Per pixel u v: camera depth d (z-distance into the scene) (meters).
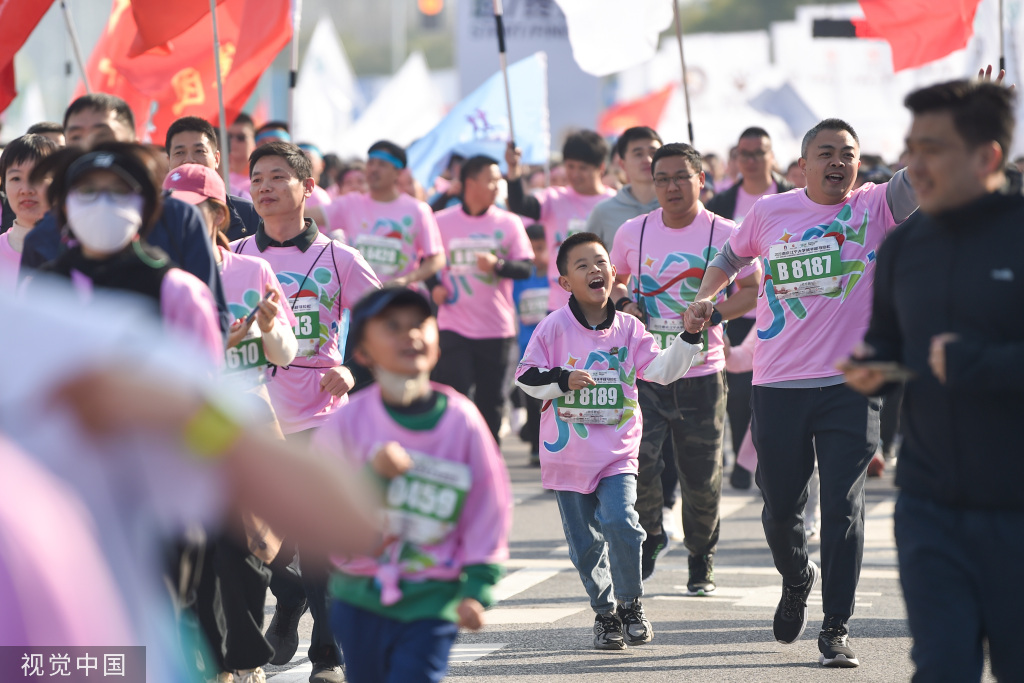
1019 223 11.63
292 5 33.47
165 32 27.53
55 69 59.50
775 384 19.09
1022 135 49.62
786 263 19.17
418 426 11.66
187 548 12.68
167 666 5.28
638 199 28.11
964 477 11.73
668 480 28.00
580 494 20.08
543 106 47.41
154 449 5.00
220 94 25.86
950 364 11.15
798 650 19.66
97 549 4.74
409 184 44.66
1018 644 11.67
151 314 11.56
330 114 67.69
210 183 16.44
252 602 16.17
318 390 19.02
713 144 77.44
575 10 31.92
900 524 12.26
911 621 11.94
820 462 18.73
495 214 34.69
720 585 24.67
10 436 4.59
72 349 4.67
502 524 11.77
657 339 23.84
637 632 19.80
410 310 11.59
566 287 20.31
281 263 19.16
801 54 73.12
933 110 11.80
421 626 11.74
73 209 10.81
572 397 19.95
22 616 4.32
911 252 12.22
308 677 18.36
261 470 5.26
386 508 11.60
